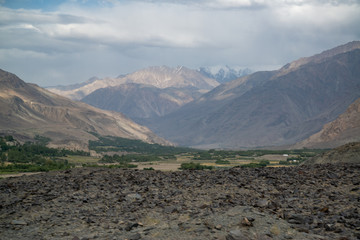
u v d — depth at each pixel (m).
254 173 26.80
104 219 15.58
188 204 17.39
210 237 12.40
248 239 11.95
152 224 14.54
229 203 16.84
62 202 18.78
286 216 14.41
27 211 17.19
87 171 30.45
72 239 13.04
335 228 12.90
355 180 21.45
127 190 21.61
